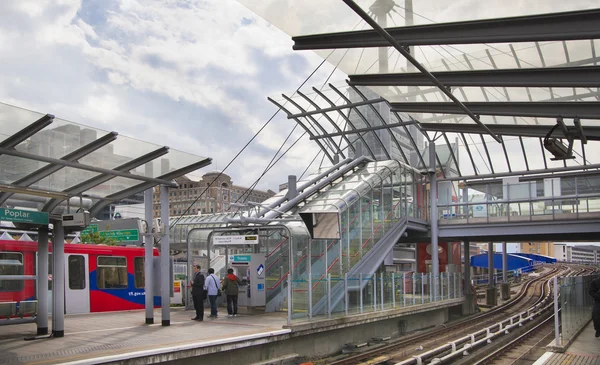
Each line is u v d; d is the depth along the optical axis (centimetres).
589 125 1772
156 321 1617
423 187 3111
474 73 1476
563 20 1117
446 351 1652
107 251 1986
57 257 1285
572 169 2806
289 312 1462
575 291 1888
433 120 2191
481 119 2027
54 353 1035
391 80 1655
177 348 1108
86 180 1312
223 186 11706
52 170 1211
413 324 2297
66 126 1109
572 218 2695
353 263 2227
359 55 1520
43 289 1299
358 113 3167
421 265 3881
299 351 1493
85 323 1559
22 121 1027
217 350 1198
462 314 3100
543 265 10131
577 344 1602
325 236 1725
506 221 2872
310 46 1409
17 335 1305
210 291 1720
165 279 1518
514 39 1170
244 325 1518
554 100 1560
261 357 1351
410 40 1288
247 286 1891
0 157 1124
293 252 1953
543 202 2816
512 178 2917
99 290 1942
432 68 1578
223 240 1898
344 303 1750
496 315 3238
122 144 1240
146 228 1544
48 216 1250
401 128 3319
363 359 1548
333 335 1659
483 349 1680
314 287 1595
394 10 1204
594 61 1307
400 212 2741
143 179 1391
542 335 2172
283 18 1275
